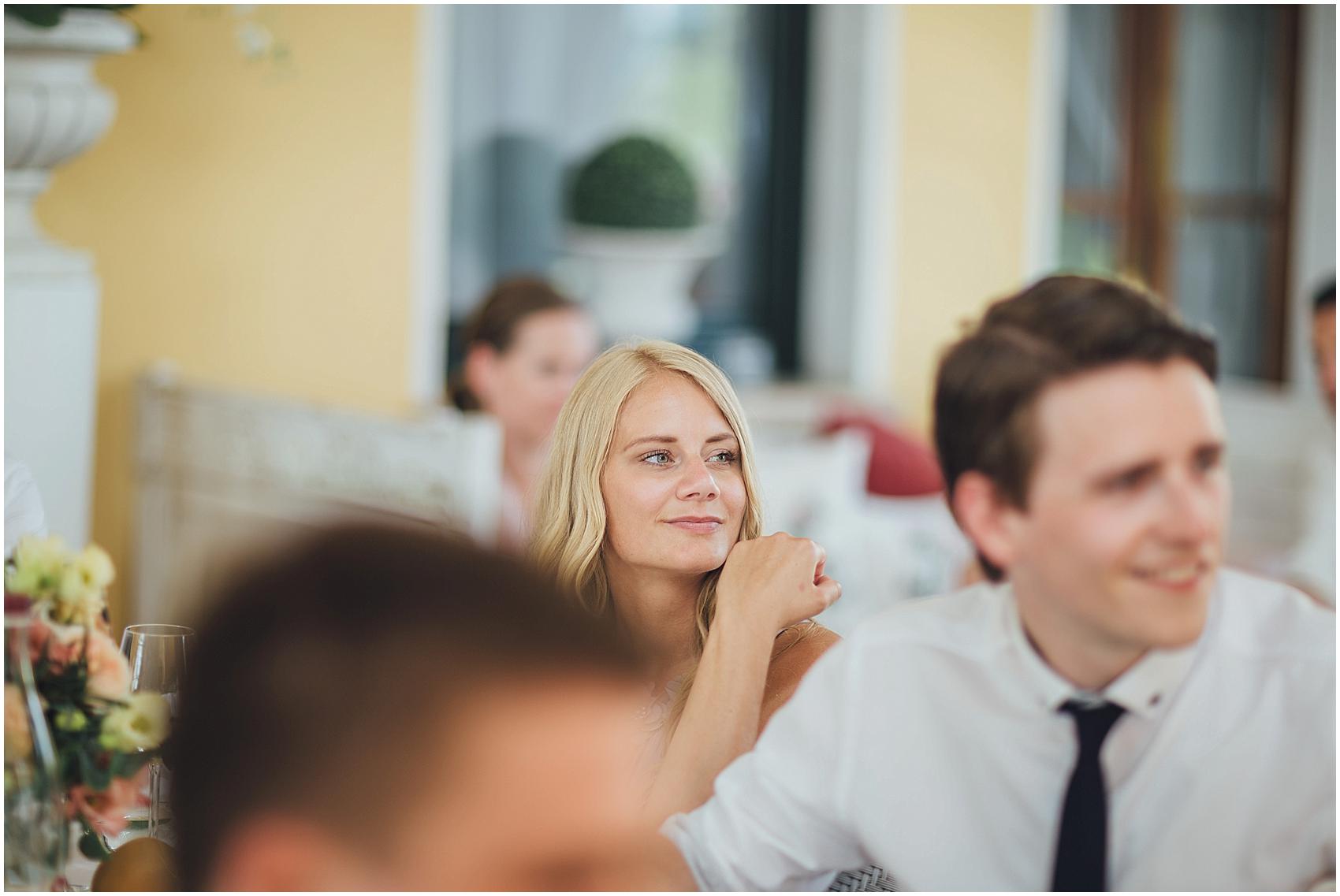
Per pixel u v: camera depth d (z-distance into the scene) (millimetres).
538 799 647
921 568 4148
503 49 4988
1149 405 1273
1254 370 6020
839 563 4113
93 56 3035
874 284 5305
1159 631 1299
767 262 5508
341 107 4277
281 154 4191
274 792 644
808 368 5516
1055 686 1352
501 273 5051
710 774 1500
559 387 3850
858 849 1460
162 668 1649
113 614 3938
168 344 4055
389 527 677
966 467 1330
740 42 5367
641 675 674
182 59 4000
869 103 5258
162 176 4008
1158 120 5773
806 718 1441
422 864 640
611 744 657
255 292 4191
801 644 1632
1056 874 1351
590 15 5113
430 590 653
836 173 5395
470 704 642
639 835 819
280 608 656
